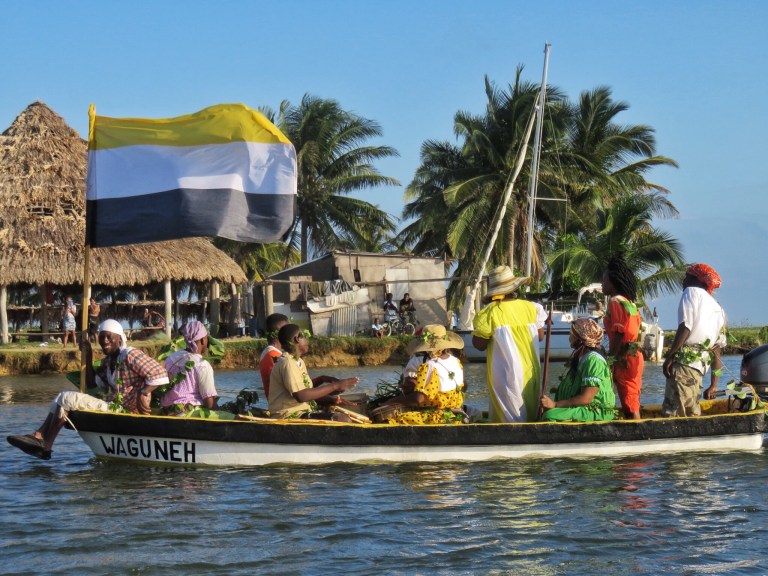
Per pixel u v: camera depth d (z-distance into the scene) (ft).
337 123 152.35
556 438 31.48
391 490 27.53
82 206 90.22
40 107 94.17
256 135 34.63
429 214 130.11
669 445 32.73
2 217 87.15
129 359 32.14
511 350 31.68
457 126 129.70
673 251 120.78
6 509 25.82
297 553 21.71
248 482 28.68
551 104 123.85
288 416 32.17
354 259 116.06
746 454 32.71
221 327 106.01
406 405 32.17
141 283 88.84
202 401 32.68
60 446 36.68
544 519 24.41
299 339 33.35
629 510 25.26
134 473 30.35
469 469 30.25
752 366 39.45
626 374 33.19
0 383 73.31
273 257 162.09
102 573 20.42
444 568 20.66
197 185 34.30
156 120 34.55
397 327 108.17
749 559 21.15
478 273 115.65
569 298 100.12
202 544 22.41
